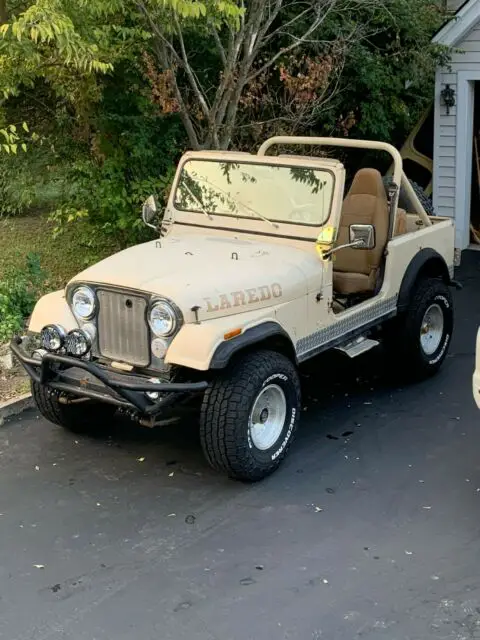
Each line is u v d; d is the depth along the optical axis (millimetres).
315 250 5762
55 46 7504
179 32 7840
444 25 10391
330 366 7254
